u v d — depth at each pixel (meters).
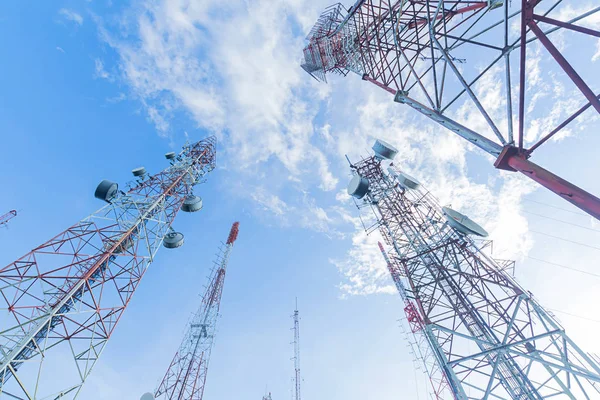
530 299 15.55
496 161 7.87
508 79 8.38
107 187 21.42
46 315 14.12
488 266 17.67
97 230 19.17
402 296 30.50
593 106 5.74
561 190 6.14
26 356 13.08
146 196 23.92
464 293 17.61
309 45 27.16
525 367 15.00
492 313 16.69
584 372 12.45
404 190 24.22
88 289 16.48
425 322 16.69
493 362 15.82
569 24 6.40
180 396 30.56
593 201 5.46
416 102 13.24
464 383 14.81
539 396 14.16
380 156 23.61
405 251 21.19
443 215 19.70
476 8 12.55
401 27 16.88
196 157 31.72
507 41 8.59
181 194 26.75
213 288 42.47
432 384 26.59
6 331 13.11
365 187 23.28
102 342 15.80
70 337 14.89
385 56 16.39
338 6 21.89
